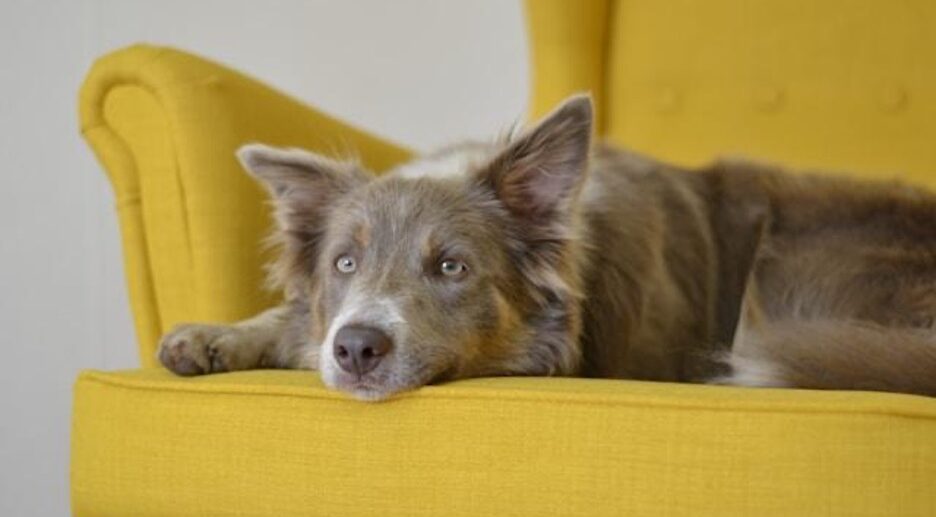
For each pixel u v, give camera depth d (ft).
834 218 11.16
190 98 9.45
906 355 7.27
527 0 13.33
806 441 6.07
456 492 6.72
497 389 6.75
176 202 9.48
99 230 15.35
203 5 15.87
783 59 13.05
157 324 9.71
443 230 8.46
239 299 9.48
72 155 15.33
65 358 15.34
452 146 10.39
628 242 9.92
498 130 14.52
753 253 11.18
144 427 7.48
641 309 9.83
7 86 15.12
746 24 13.15
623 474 6.38
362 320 7.66
